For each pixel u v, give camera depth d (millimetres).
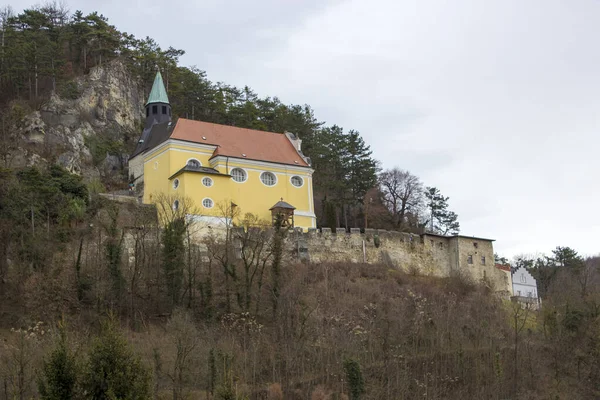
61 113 107875
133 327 63344
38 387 43938
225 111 125688
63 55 120750
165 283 69750
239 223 88375
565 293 92938
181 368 52625
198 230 84500
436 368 66938
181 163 92000
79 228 75250
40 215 73938
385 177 120312
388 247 90438
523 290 108812
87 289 65625
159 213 85500
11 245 68750
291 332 66625
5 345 55344
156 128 101375
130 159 104062
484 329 76500
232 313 67312
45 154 99750
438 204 130000
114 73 119188
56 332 56469
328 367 62000
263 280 73688
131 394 41656
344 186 114500
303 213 96375
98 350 42844
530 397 66438
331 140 121438
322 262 84062
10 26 122562
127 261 72000
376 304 75062
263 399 56875
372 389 60688
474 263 95062
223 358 56625
